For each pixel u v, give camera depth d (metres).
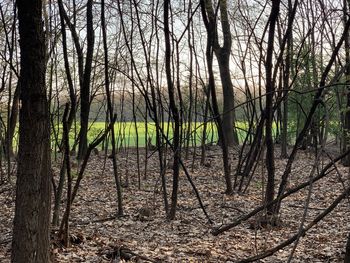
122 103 16.53
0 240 7.13
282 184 6.00
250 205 10.73
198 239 7.71
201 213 9.88
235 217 9.45
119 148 20.41
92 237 7.45
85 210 10.08
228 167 12.05
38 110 3.79
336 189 12.75
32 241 3.85
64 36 6.76
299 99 15.98
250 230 8.27
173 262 6.40
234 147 21.55
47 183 3.96
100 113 16.75
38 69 3.74
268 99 8.09
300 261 6.56
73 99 6.98
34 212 3.84
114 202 11.04
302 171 16.12
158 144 9.39
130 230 8.24
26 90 3.75
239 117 25.30
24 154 3.80
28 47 3.69
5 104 16.14
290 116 21.06
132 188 13.02
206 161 18.52
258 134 11.92
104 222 8.84
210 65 10.63
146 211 9.42
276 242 7.48
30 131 3.79
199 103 20.44
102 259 6.31
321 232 8.27
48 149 3.96
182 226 8.65
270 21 7.82
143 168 16.81
